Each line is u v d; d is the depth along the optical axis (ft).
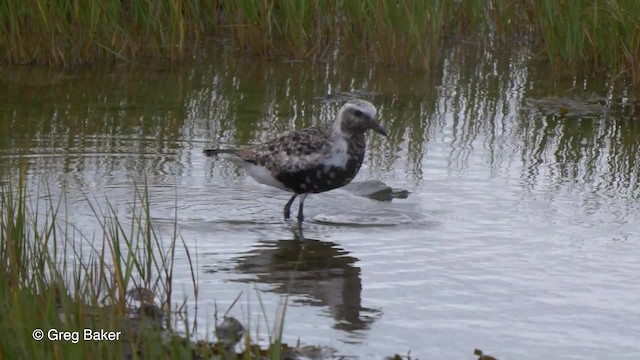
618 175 44.55
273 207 40.19
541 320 29.60
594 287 32.14
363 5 63.16
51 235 35.01
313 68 62.23
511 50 66.69
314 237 36.70
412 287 31.99
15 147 45.93
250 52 64.34
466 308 30.40
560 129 51.65
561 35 61.77
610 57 60.59
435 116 53.42
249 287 31.68
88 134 48.47
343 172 38.91
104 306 28.22
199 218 38.40
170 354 25.88
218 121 51.39
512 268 33.68
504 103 56.08
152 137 48.52
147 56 62.95
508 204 40.47
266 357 26.61
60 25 59.77
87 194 40.24
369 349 27.55
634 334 28.78
